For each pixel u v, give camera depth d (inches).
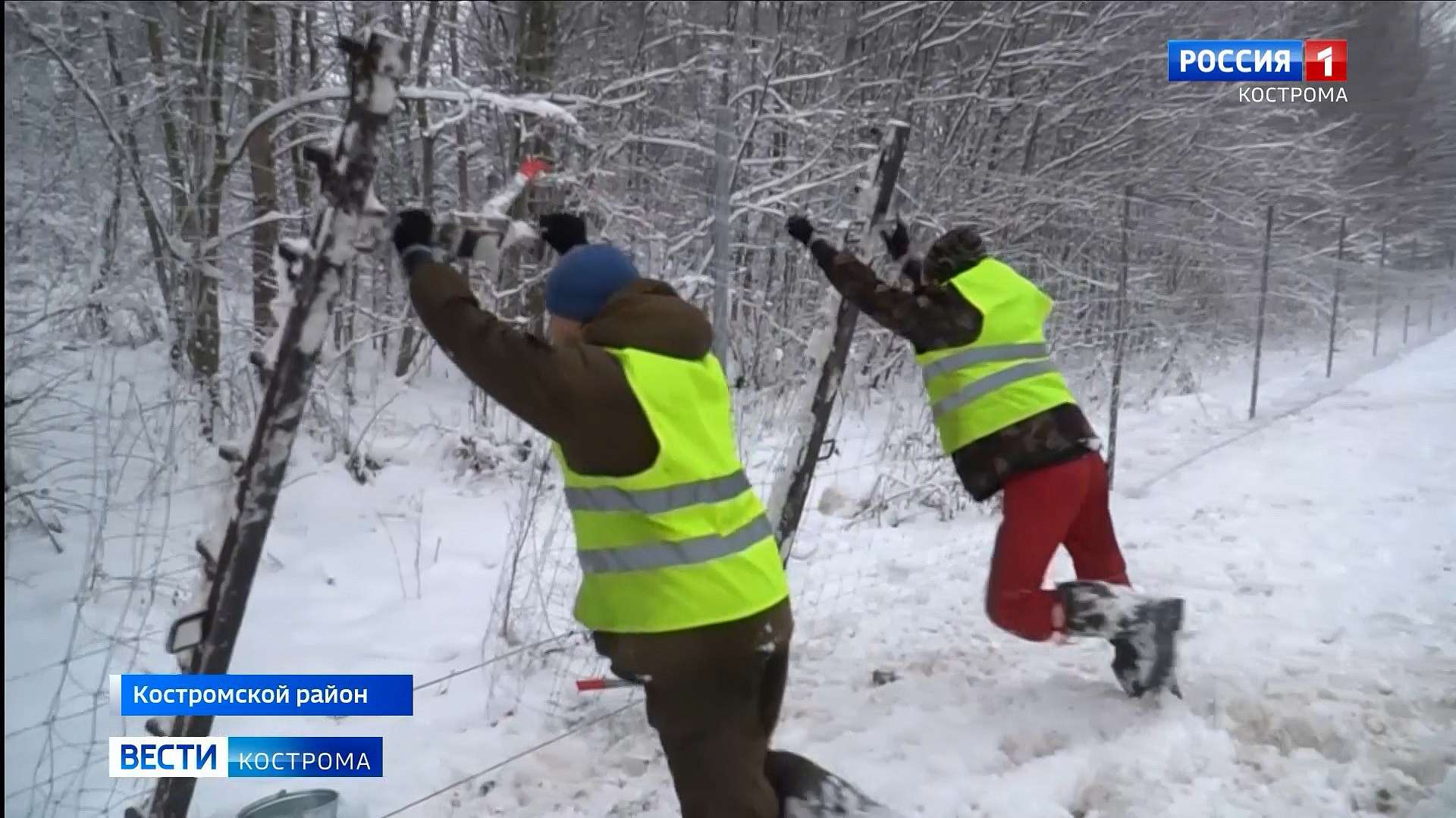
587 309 96.0
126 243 161.8
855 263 144.4
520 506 193.5
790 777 100.3
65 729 122.3
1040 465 139.7
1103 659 167.3
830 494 274.7
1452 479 273.0
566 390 84.7
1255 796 122.3
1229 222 472.1
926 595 205.6
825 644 179.9
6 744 114.3
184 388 173.0
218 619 90.8
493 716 148.6
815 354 156.5
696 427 91.6
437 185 308.5
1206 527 247.9
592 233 304.0
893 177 155.8
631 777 131.3
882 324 144.6
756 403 279.7
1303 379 409.7
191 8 145.8
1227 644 170.4
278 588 186.1
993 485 142.9
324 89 100.6
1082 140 462.0
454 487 251.3
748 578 93.4
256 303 205.2
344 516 225.3
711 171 327.3
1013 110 432.5
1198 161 478.0
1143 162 457.1
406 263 90.3
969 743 134.9
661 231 323.9
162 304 172.6
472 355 85.4
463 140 304.3
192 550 157.0
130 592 138.7
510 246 99.7
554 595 189.9
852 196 362.0
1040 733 137.8
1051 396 142.1
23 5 116.4
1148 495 286.2
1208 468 310.2
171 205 164.1
